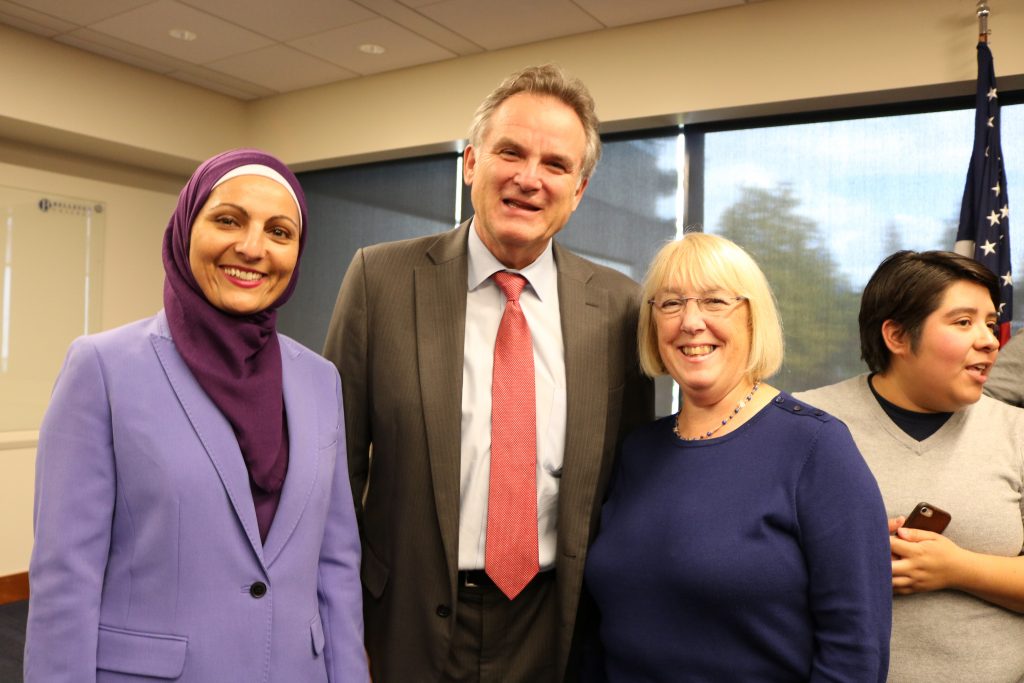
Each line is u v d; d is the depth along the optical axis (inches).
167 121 195.0
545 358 62.2
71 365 45.1
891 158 145.3
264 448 46.5
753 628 47.9
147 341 46.9
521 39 166.4
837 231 149.9
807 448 49.0
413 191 198.8
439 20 156.3
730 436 52.3
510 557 57.9
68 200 194.1
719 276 52.7
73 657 41.1
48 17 158.1
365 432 63.6
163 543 43.1
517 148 57.1
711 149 162.1
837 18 138.6
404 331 61.2
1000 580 50.5
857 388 60.2
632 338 65.9
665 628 50.3
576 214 177.5
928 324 53.1
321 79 195.5
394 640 59.6
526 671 59.7
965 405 54.2
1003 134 136.3
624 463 58.5
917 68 132.6
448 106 180.7
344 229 212.2
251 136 215.2
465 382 61.1
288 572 46.9
